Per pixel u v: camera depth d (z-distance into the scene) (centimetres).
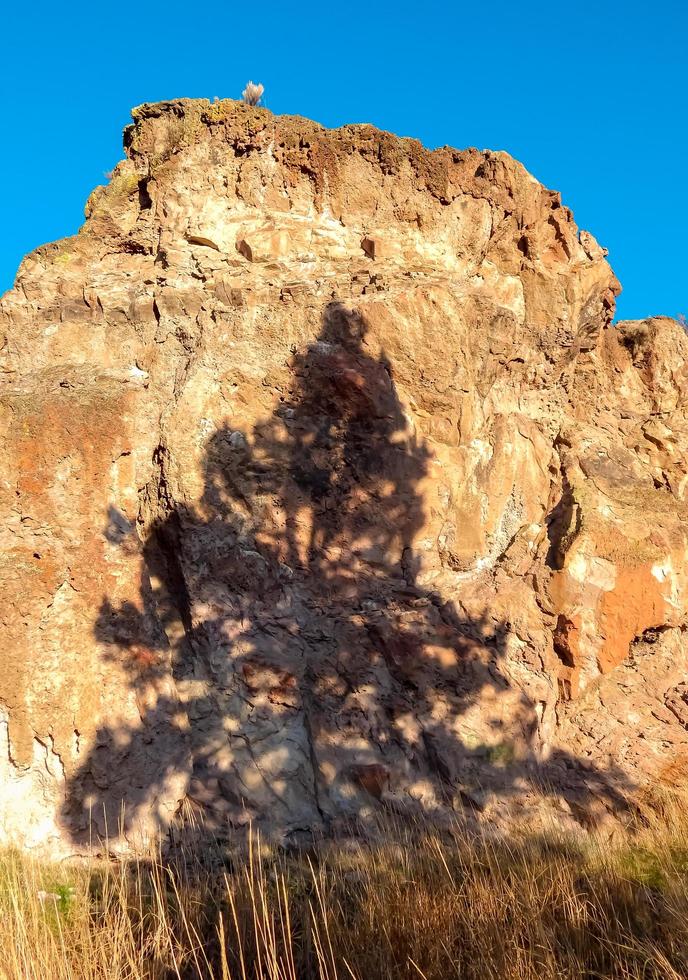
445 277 764
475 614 696
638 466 809
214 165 777
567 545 704
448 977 401
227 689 636
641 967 399
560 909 455
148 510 677
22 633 588
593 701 685
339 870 532
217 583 657
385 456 713
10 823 564
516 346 789
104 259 766
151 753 595
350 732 636
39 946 373
